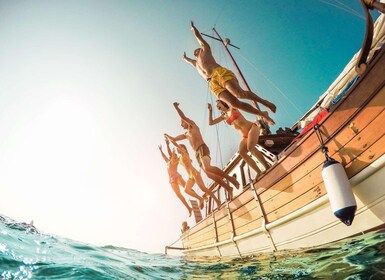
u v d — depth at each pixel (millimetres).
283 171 2305
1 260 1590
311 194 1995
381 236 1560
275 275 1719
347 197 1528
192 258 4055
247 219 2926
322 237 1959
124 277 1894
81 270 1754
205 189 4422
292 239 2244
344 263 1508
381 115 1459
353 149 1646
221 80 2604
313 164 1966
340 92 2693
